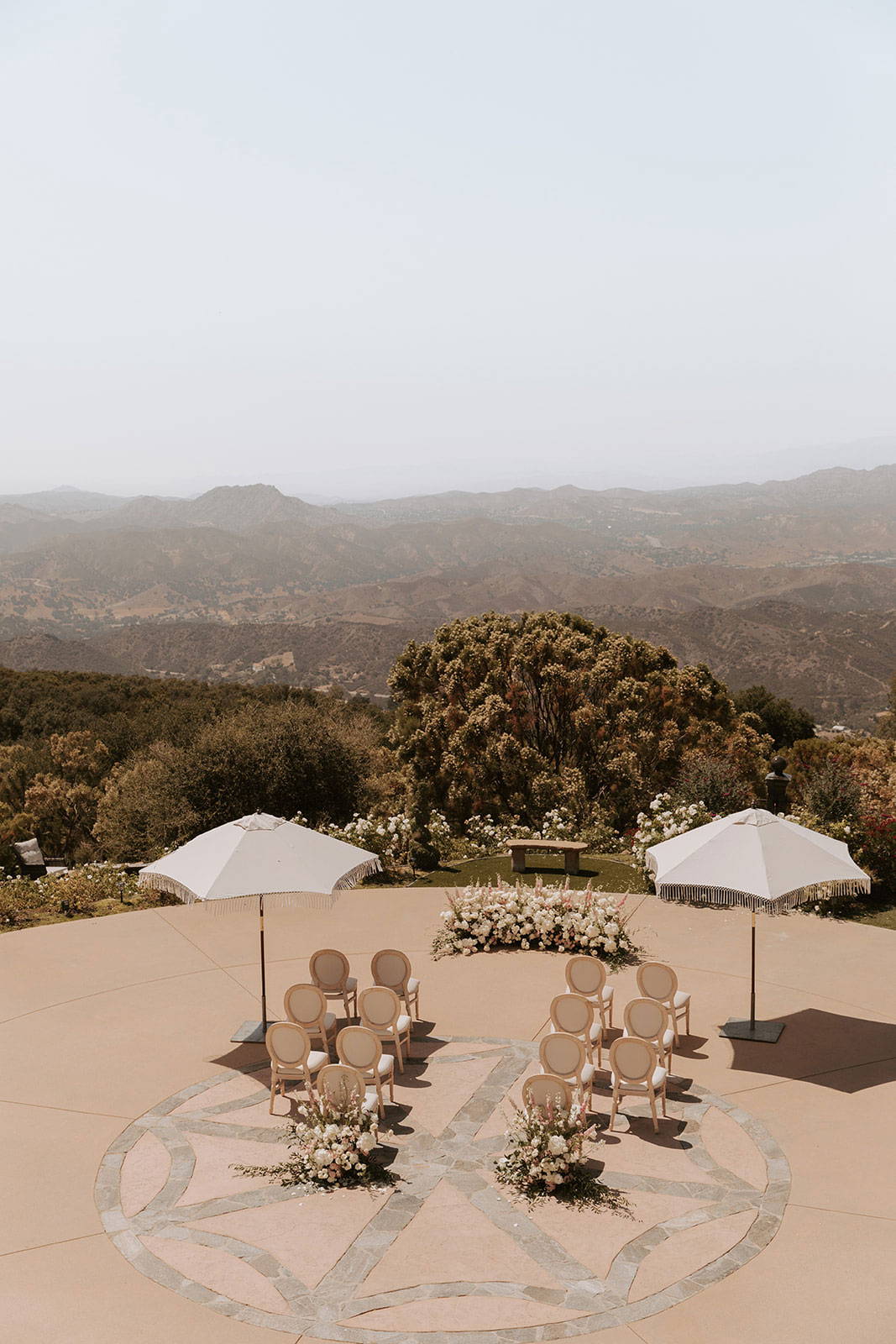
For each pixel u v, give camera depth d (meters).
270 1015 10.24
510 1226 6.52
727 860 8.73
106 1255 6.29
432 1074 8.72
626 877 15.58
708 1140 7.55
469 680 27.69
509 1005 10.33
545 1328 5.55
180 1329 5.59
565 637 27.06
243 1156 7.47
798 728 51.62
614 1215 6.60
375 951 12.23
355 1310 5.72
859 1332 5.48
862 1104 8.07
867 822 14.09
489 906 12.30
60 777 50.31
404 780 24.53
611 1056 7.69
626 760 24.58
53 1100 8.41
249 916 13.75
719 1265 6.07
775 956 11.60
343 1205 6.80
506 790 26.02
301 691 46.00
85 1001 10.66
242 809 19.83
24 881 16.05
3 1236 6.50
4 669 75.75
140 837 20.67
